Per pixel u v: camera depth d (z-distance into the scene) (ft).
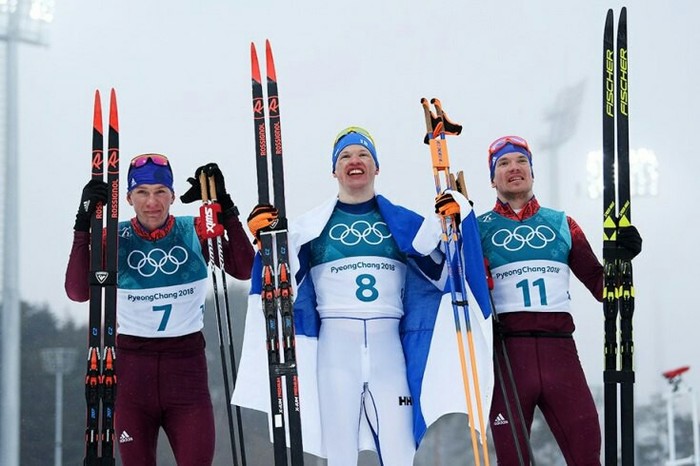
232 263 26.23
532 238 26.32
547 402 25.52
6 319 59.26
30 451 63.05
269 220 23.47
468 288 25.26
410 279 26.00
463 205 24.73
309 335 25.16
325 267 25.22
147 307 25.90
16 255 60.59
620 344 24.44
